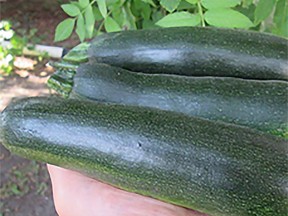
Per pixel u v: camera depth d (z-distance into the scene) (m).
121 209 0.35
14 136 0.34
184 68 0.38
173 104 0.35
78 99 0.35
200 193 0.31
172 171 0.31
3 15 1.32
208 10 0.43
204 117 0.34
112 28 0.50
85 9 0.51
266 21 0.54
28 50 1.21
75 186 0.37
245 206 0.30
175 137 0.31
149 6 0.55
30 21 1.31
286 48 0.37
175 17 0.43
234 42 0.38
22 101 0.35
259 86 0.35
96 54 0.39
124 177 0.32
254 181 0.30
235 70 0.37
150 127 0.32
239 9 0.51
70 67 0.39
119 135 0.32
